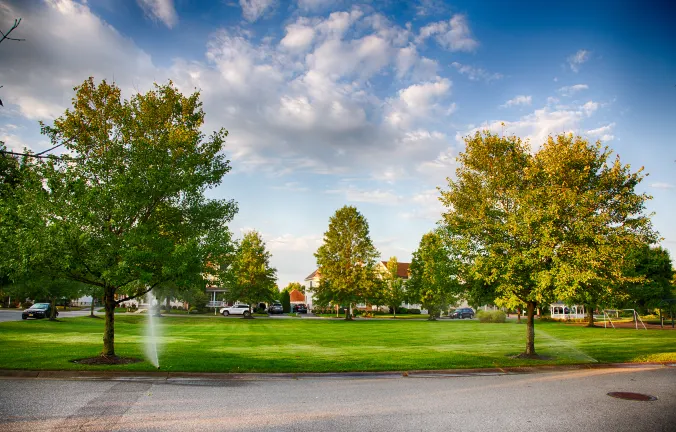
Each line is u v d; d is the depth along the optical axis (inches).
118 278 497.4
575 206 624.1
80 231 487.2
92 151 570.6
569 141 747.4
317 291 2180.1
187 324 1476.4
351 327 1451.8
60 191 508.4
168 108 647.1
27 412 312.5
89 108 615.5
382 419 314.2
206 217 612.7
